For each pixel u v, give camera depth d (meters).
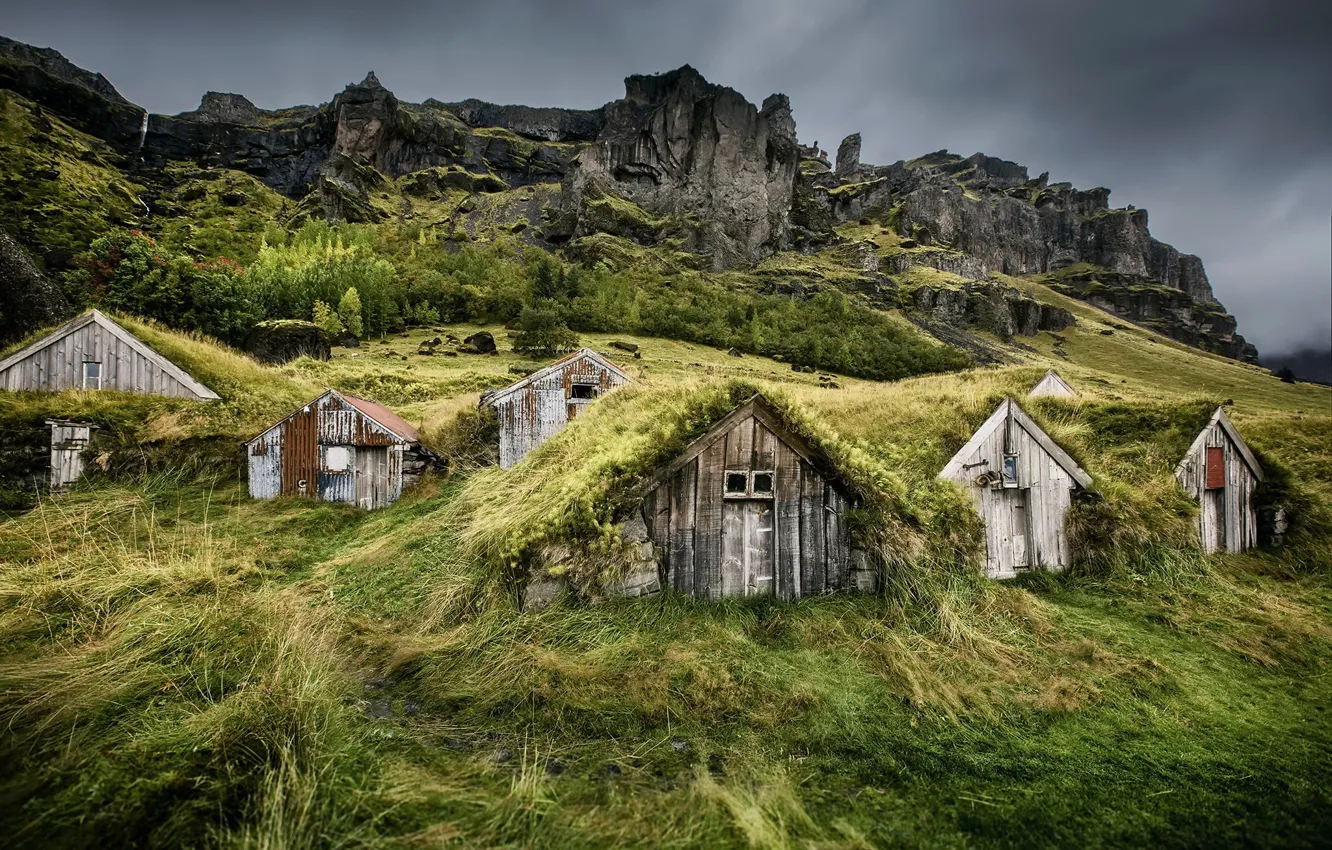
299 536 11.63
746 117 135.88
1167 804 4.09
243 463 16.08
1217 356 150.25
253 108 193.00
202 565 8.59
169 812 3.68
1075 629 7.08
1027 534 8.89
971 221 198.62
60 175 96.38
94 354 16.81
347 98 155.25
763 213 133.75
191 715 4.79
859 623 6.79
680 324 71.88
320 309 49.41
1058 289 196.00
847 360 70.81
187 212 114.25
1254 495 11.07
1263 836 3.80
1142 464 10.42
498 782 4.20
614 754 4.62
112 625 6.57
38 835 3.54
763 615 7.05
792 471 7.72
